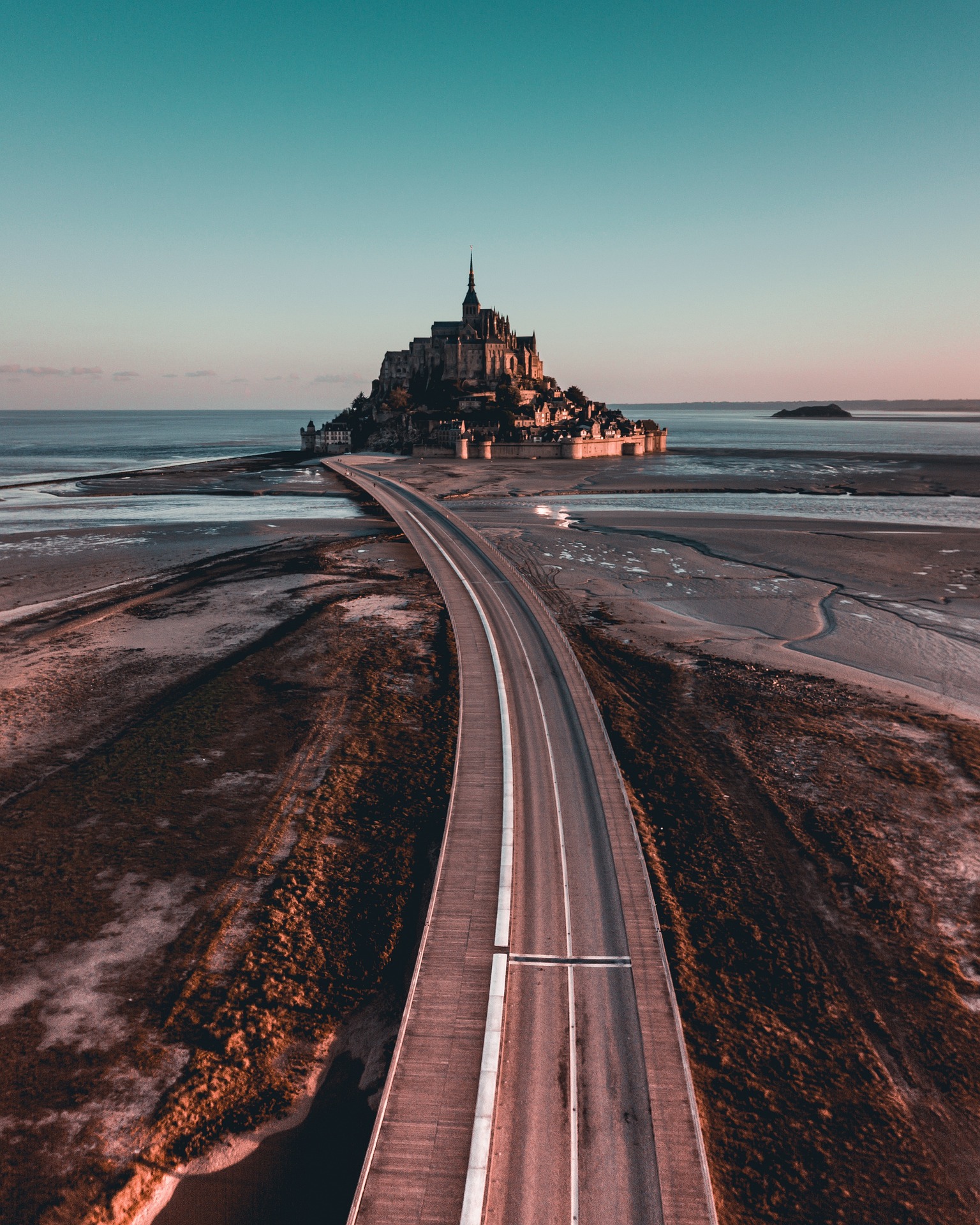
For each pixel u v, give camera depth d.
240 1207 20.41
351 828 37.78
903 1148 21.73
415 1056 24.11
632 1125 21.92
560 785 40.81
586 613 78.31
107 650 66.00
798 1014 26.39
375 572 97.81
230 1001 26.95
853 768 43.62
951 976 28.16
